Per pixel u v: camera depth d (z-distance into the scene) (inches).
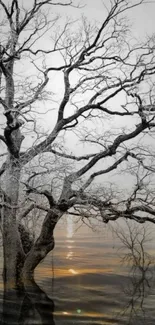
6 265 813.2
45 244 807.1
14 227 811.4
